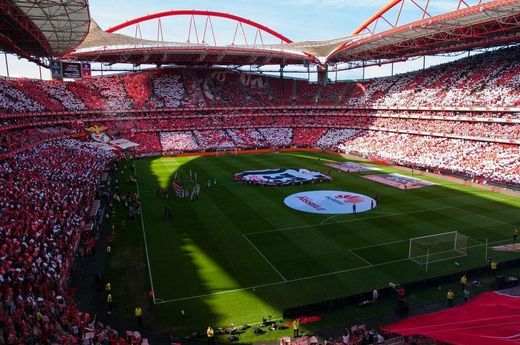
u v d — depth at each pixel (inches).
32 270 1095.0
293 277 1317.7
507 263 1375.5
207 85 4928.6
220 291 1229.7
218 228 1775.3
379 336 954.1
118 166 3193.9
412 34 3171.8
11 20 2027.6
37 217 1450.5
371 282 1283.2
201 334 1003.3
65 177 2201.0
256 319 1083.9
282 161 3501.5
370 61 4813.0
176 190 2313.0
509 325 808.3
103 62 4594.0
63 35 2486.5
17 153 2289.6
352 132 4298.7
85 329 932.0
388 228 1765.5
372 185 2586.1
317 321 1076.5
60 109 3624.5
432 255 1471.5
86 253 1487.5
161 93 4616.1
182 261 1437.0
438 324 846.5
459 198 2246.6
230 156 3806.6
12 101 3102.9
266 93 5049.2
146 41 3902.6
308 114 4712.1
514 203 2134.6
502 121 3129.9
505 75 3491.6
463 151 3144.7
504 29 2829.7
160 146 3981.3
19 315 860.0
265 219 1894.7
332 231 1732.3
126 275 1330.0
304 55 4559.5
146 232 1722.4
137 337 958.4
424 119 3804.1
